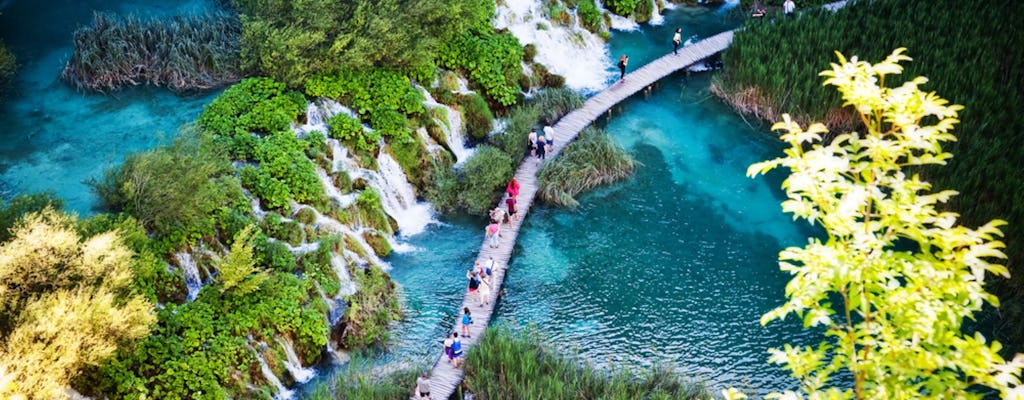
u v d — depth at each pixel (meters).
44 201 23.84
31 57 35.84
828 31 39.38
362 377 24.84
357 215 30.92
